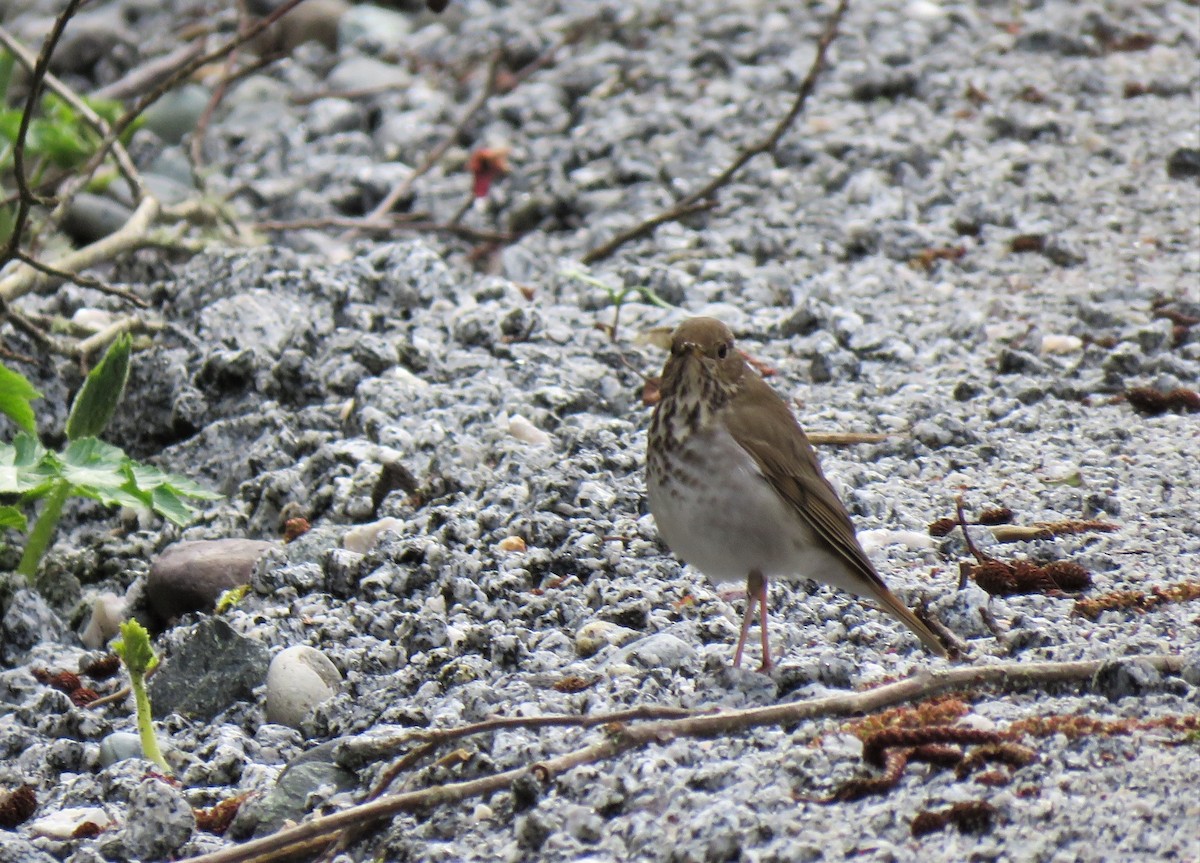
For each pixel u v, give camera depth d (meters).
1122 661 7.31
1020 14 22.17
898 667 8.03
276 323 12.97
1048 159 17.20
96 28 23.39
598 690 7.88
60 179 13.91
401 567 9.79
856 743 7.03
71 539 11.52
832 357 12.86
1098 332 13.23
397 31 24.03
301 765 7.68
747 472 8.05
